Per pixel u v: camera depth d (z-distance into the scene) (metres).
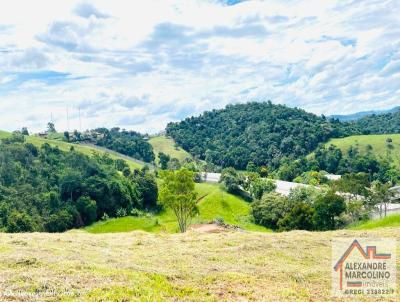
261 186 138.50
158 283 18.88
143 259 24.00
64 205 122.56
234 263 24.22
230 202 137.62
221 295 18.20
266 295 18.39
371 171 199.00
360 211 103.88
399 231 38.44
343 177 121.00
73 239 29.88
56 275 18.75
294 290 19.50
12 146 151.12
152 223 121.56
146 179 146.62
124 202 135.12
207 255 25.86
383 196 105.25
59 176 137.38
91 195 129.00
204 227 73.81
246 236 33.16
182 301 17.08
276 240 31.81
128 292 17.27
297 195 123.19
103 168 146.88
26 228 104.44
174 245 29.50
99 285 17.73
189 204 70.44
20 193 120.44
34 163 146.88
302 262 25.89
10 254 22.09
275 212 115.25
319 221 94.38
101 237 32.72
